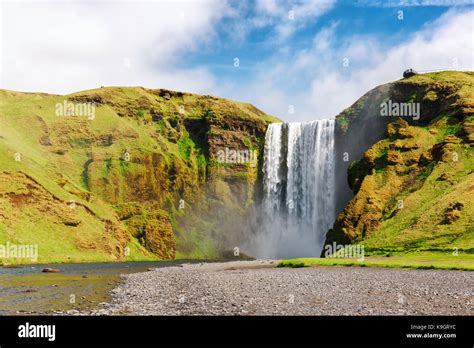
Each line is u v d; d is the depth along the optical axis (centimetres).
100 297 4181
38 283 5850
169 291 4634
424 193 12719
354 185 15162
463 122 14650
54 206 14825
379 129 17688
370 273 6394
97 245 15150
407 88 17600
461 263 7356
